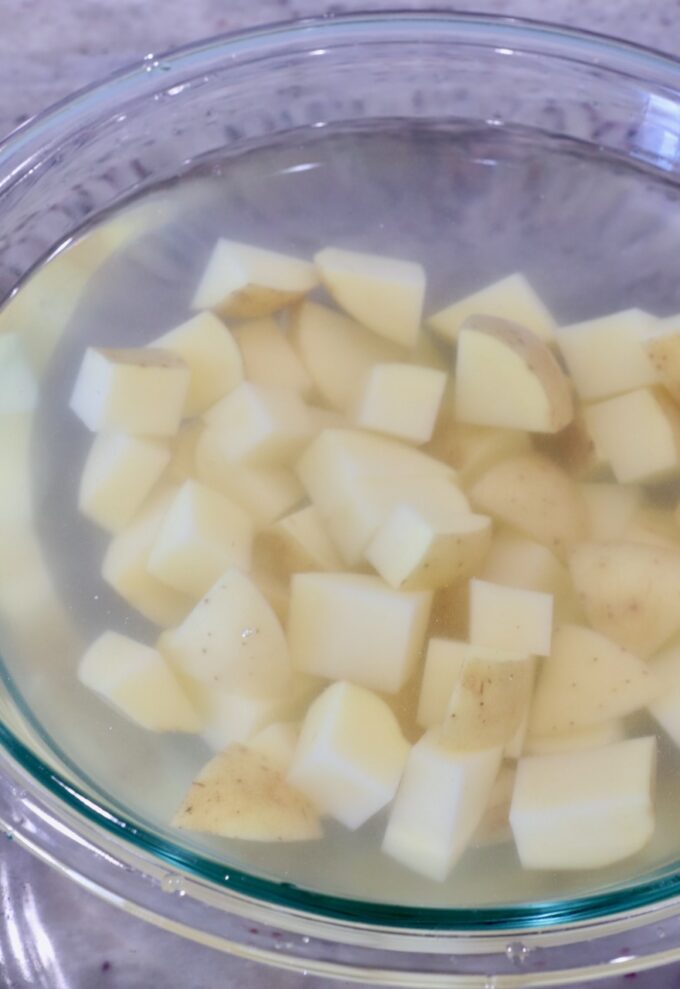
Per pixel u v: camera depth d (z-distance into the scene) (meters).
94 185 0.32
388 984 0.23
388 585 0.26
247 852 0.24
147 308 0.30
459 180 0.33
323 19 0.31
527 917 0.23
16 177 0.31
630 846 0.24
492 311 0.30
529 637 0.26
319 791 0.25
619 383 0.30
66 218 0.32
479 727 0.24
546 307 0.31
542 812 0.24
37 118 0.31
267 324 0.30
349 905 0.23
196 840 0.24
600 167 0.33
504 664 0.25
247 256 0.30
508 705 0.25
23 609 0.27
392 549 0.26
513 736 0.25
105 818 0.24
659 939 0.23
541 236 0.32
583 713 0.26
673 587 0.26
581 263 0.32
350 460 0.28
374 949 0.23
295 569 0.27
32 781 0.24
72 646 0.27
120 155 0.32
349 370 0.30
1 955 0.26
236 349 0.30
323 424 0.29
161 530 0.27
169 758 0.26
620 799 0.24
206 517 0.27
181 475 0.28
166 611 0.27
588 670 0.26
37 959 0.26
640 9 0.33
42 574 0.28
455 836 0.24
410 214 0.32
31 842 0.24
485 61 0.32
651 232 0.32
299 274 0.31
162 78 0.31
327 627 0.26
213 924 0.24
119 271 0.31
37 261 0.31
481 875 0.24
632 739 0.26
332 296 0.31
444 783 0.24
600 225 0.32
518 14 0.33
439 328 0.31
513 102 0.33
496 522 0.28
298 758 0.25
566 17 0.33
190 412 0.29
